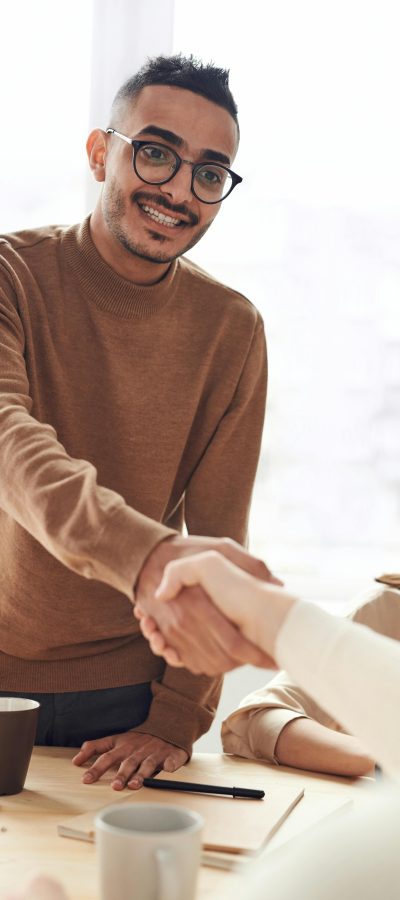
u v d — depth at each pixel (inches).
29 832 40.0
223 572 35.0
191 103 56.8
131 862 27.6
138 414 60.8
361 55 98.7
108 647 59.4
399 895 15.2
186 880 28.0
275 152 99.2
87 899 33.2
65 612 57.7
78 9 95.3
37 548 56.9
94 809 43.3
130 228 57.6
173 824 30.0
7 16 95.7
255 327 65.4
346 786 50.2
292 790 46.8
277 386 100.5
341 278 100.0
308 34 98.3
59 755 53.9
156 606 39.8
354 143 99.3
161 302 61.0
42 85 96.0
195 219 58.2
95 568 42.6
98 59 94.3
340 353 100.4
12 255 59.5
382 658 28.4
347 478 100.9
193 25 97.5
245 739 56.6
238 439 64.9
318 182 99.5
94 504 42.6
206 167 57.2
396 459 100.7
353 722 27.7
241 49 98.2
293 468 101.0
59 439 59.6
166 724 55.9
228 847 38.0
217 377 63.7
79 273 60.2
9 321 56.9
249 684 94.1
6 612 58.7
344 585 100.8
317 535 101.0
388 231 99.7
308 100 98.9
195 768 52.6
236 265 100.0
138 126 57.1
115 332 60.2
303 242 99.7
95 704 58.9
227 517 63.7
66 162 96.6
